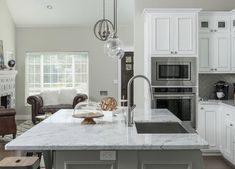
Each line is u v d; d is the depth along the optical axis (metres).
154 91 5.26
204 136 5.31
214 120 5.31
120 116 3.62
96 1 8.98
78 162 2.30
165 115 3.74
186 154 2.32
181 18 5.29
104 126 2.98
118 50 4.77
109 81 10.24
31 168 2.74
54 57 10.32
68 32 10.18
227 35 5.61
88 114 3.20
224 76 5.98
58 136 2.52
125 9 9.28
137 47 6.14
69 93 9.54
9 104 9.04
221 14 5.58
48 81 10.34
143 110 4.27
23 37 10.16
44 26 10.12
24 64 10.19
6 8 9.20
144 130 3.33
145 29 5.80
